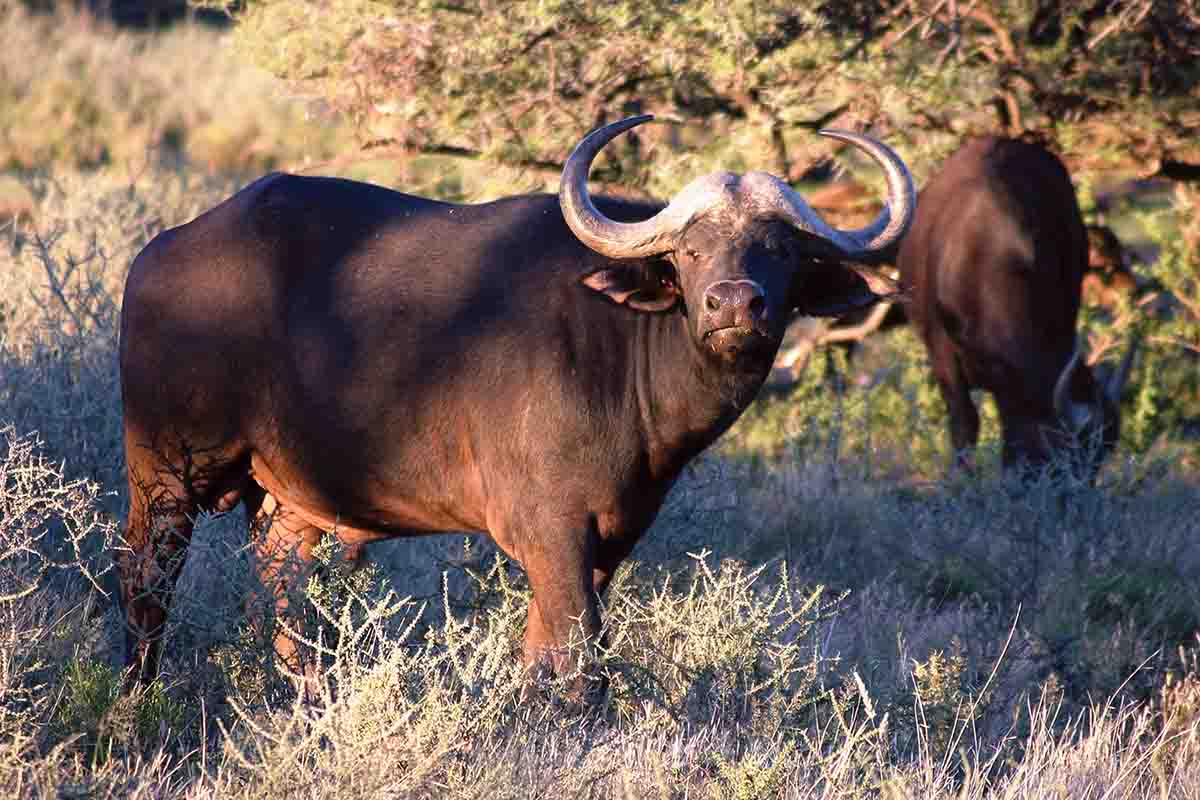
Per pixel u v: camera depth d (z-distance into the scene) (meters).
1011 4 35.84
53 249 32.31
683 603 20.52
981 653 20.77
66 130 73.00
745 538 25.25
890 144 38.66
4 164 68.88
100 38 88.75
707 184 17.25
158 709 16.36
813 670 17.30
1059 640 20.84
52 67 80.62
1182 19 34.94
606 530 18.14
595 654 17.50
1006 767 17.55
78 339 25.19
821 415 35.25
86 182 39.16
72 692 16.17
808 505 28.05
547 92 34.56
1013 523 26.19
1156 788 16.86
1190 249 41.25
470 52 33.16
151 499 19.22
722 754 15.70
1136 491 29.66
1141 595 24.00
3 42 83.06
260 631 17.62
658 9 32.59
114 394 24.11
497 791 14.17
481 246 18.77
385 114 35.22
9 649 15.82
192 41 92.44
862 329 39.75
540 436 17.75
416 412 18.42
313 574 18.77
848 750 15.39
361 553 20.67
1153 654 20.70
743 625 17.58
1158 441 38.69
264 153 70.94
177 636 18.50
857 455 33.50
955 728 17.61
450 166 37.06
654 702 17.16
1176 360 41.94
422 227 19.17
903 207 17.66
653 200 19.61
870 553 26.45
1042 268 33.31
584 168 17.52
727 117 36.38
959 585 25.11
